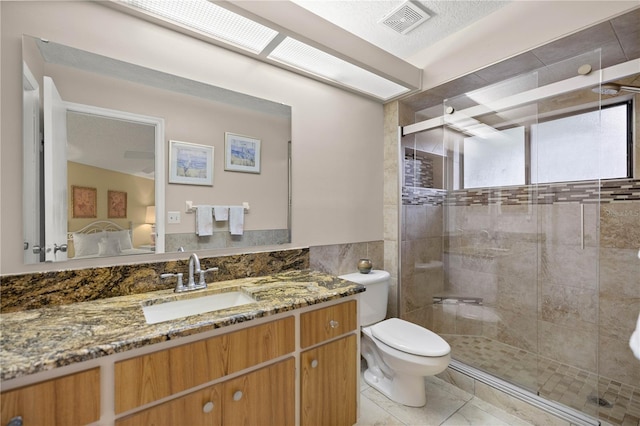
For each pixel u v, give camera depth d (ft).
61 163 4.03
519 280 7.29
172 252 4.91
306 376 4.30
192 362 3.29
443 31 6.54
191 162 5.11
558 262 6.69
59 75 4.03
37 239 3.88
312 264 6.71
